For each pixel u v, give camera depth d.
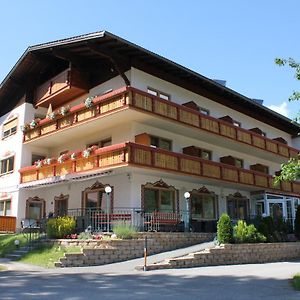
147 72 25.77
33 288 11.25
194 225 25.42
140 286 11.69
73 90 27.34
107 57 24.44
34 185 27.75
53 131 27.06
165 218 24.34
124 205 23.98
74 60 27.17
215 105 30.95
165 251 20.50
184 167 24.69
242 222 22.30
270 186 32.28
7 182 31.00
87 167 23.86
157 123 24.84
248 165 33.84
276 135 38.25
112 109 22.83
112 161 22.33
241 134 30.22
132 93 22.31
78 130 26.23
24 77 31.23
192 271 15.83
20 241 22.75
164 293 10.49
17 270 16.05
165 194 26.09
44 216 29.97
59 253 18.69
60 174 25.73
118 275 14.30
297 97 14.38
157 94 26.19
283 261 22.00
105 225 22.92
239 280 13.17
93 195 26.27
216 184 29.23
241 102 32.72
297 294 10.53
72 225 21.64
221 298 9.84
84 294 10.24
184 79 28.22
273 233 24.34
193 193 28.08
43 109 31.36
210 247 20.02
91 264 17.67
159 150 23.31
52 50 26.23
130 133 24.44
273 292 10.84
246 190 32.75
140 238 20.17
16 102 32.06
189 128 25.94
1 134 33.34
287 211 33.97
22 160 29.81
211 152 30.20
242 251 20.50
